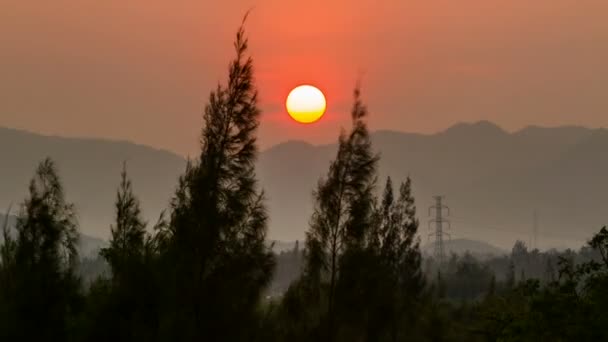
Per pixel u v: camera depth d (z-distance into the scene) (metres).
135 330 41.56
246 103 42.00
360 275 47.44
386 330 52.44
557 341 41.62
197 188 41.31
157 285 42.09
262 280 41.97
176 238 41.72
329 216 47.88
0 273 43.56
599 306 40.66
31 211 43.69
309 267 47.72
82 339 42.00
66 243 44.75
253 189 41.91
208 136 41.94
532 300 42.44
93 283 47.84
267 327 43.12
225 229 41.56
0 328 42.00
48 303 42.84
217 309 41.41
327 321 46.47
